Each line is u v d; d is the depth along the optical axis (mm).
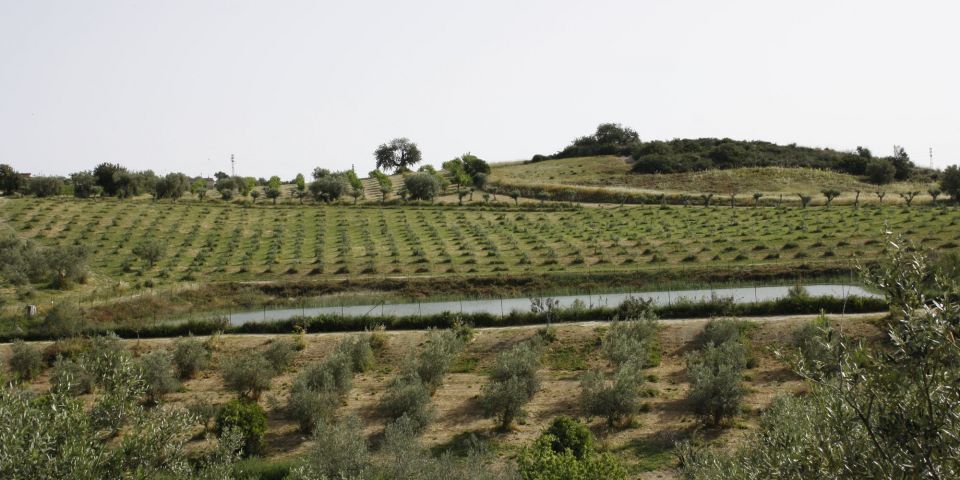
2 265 68438
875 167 134750
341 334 49781
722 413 33875
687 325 47250
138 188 126625
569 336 46781
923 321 10180
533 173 155625
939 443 9961
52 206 101688
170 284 67812
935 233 71250
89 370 18234
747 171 139875
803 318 46656
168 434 16875
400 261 75000
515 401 34938
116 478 15430
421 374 40781
